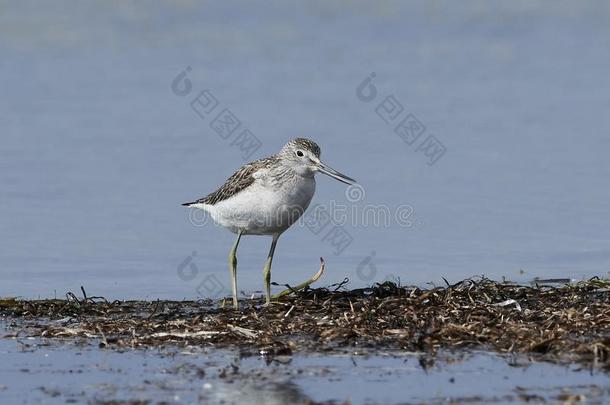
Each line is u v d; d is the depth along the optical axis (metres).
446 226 17.56
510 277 15.20
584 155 20.77
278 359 11.27
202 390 10.29
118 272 15.77
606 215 17.89
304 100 23.97
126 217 18.02
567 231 17.27
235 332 12.10
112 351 11.67
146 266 16.06
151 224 17.78
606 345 11.11
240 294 14.88
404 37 28.53
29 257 16.25
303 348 11.66
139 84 24.98
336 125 22.36
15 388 10.39
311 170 14.07
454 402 9.89
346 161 20.30
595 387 10.19
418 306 12.96
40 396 10.14
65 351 11.70
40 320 13.28
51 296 14.66
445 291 13.71
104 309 13.73
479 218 17.81
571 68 26.61
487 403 9.84
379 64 26.69
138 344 11.90
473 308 12.69
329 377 10.66
